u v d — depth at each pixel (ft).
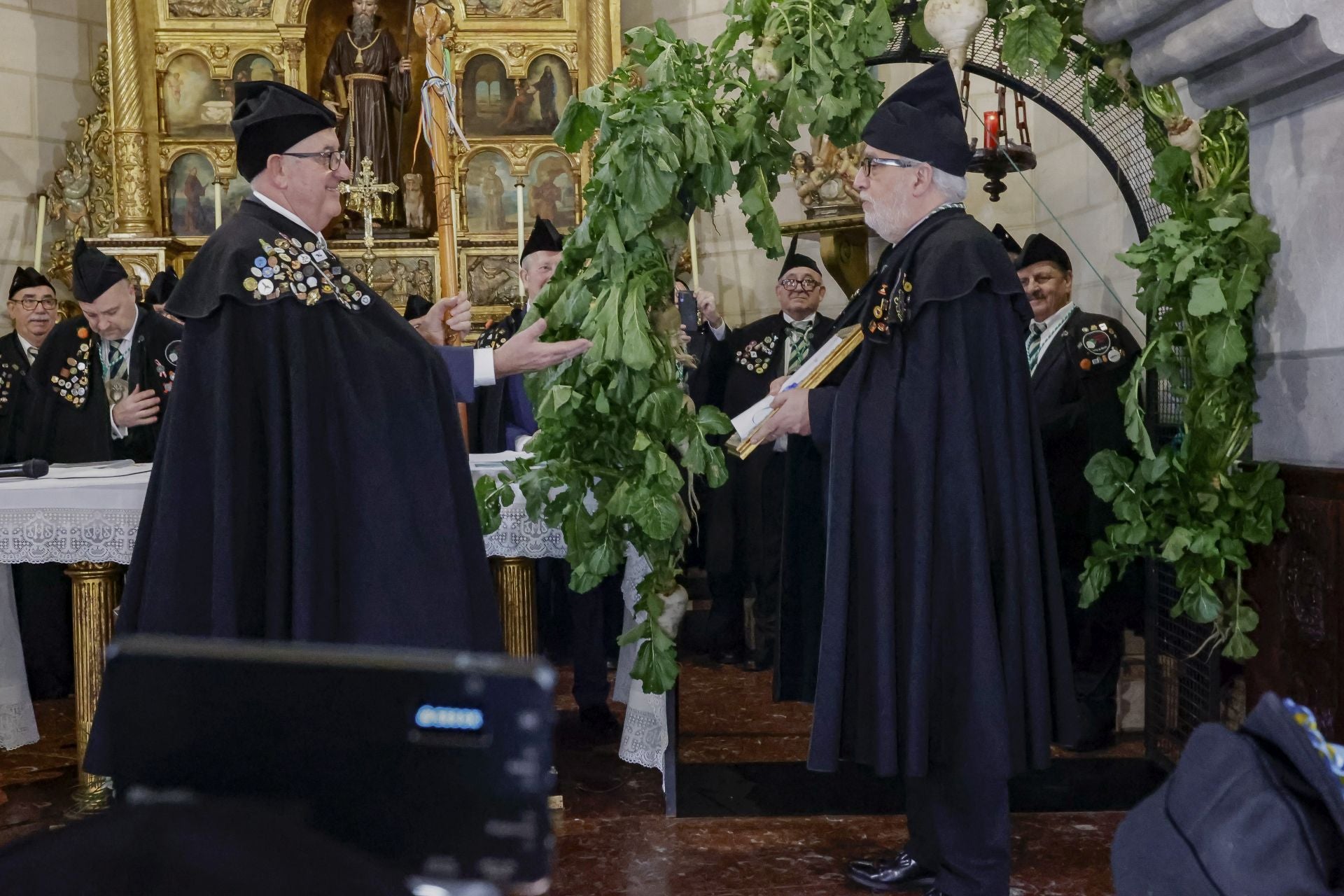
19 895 1.74
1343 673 9.09
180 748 1.82
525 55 23.52
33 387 15.71
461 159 23.50
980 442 8.87
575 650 14.39
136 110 22.80
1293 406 9.81
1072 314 13.50
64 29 23.91
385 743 1.77
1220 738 3.00
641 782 12.42
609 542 10.37
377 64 23.35
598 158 10.07
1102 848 10.36
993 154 12.46
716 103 10.15
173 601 8.22
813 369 9.84
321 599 8.33
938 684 8.82
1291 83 9.47
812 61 10.06
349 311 8.84
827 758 8.93
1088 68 10.90
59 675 16.90
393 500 8.62
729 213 23.58
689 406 10.34
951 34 9.84
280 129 8.96
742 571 16.85
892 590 8.78
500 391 16.07
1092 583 10.78
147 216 22.84
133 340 15.52
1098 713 13.07
